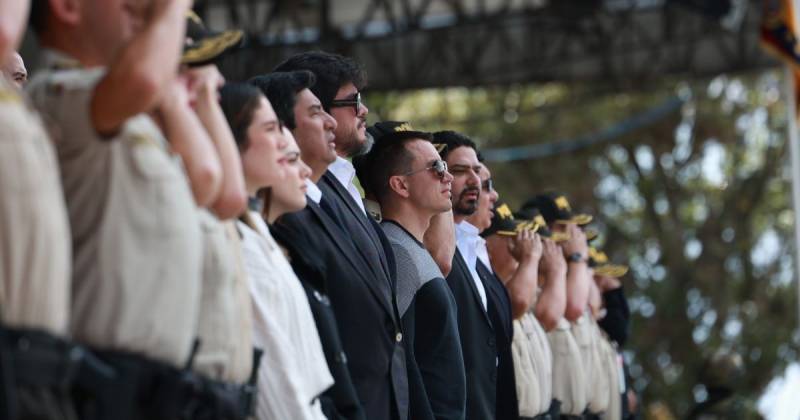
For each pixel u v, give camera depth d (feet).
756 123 186.29
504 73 130.52
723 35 132.26
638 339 173.78
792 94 106.63
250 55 112.98
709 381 75.72
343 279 37.04
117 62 24.68
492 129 179.32
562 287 56.80
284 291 31.53
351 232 38.29
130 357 24.43
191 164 26.89
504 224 54.24
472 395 46.60
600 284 72.18
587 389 62.08
